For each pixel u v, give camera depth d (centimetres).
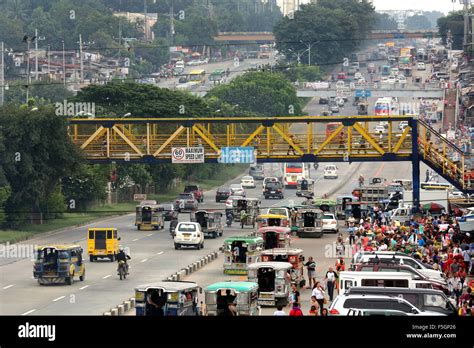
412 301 6900
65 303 9906
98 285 11212
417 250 11788
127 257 11969
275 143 17862
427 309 6862
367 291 6925
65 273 11156
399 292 6944
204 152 17762
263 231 13888
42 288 10969
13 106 17712
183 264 13125
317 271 12475
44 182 17450
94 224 18500
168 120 17912
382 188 19525
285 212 16975
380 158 17500
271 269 9844
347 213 19162
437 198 17562
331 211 19062
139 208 17675
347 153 17538
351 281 8038
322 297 8969
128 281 11550
